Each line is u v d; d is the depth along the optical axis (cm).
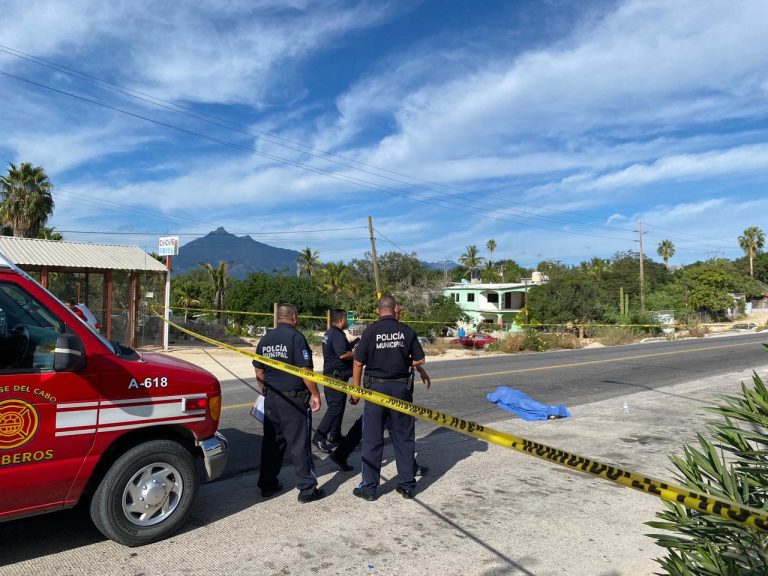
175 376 419
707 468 315
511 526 453
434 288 5588
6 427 348
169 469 415
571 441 737
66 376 369
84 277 1983
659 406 998
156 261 2122
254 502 500
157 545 405
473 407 991
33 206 3044
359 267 6888
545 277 6062
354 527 446
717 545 276
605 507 498
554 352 2498
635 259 6619
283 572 370
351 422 855
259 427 805
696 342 3114
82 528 432
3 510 351
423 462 633
